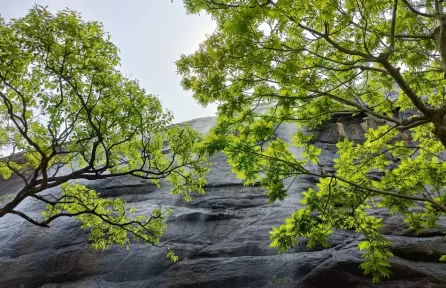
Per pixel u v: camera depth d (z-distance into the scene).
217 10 6.18
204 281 10.62
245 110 6.87
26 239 13.77
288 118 6.79
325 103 7.01
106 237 12.96
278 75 5.51
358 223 7.88
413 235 10.79
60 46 7.36
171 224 13.53
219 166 17.52
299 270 10.42
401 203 7.28
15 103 8.45
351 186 7.80
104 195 16.70
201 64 5.99
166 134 10.02
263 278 10.48
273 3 5.25
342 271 9.86
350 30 6.76
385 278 9.57
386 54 5.36
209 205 14.39
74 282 11.72
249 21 5.20
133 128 9.12
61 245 13.12
